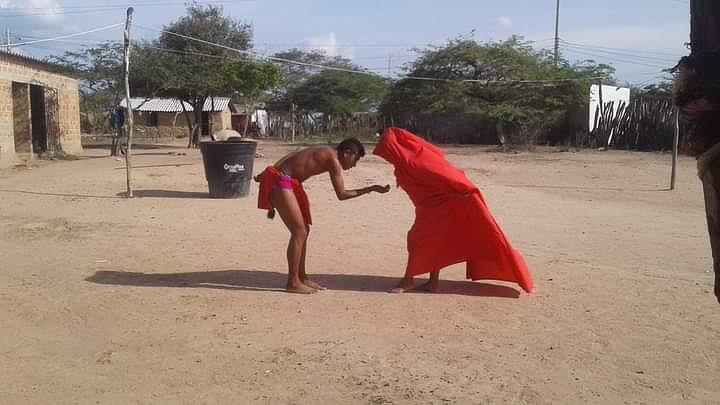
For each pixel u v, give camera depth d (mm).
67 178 17094
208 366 4895
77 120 28078
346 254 8750
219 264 8086
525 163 23625
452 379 4664
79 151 28234
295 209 6715
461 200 6633
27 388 4504
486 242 6754
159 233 10008
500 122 32812
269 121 50812
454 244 6824
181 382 4613
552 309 6367
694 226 11336
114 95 34188
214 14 37781
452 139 36531
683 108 1999
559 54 37250
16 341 5422
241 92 35344
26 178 17250
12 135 21562
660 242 9836
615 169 21281
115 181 16500
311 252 8859
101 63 32281
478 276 7242
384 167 21234
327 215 11797
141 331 5652
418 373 4766
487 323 5934
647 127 29656
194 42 36094
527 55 34344
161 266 7965
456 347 5309
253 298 6617
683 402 4324
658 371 4844
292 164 6836
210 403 4281
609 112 31125
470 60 33750
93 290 6887
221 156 13445
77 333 5621
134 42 32562
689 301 6641
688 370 4867
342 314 6141
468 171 20766
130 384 4582
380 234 10141
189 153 28594
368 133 44406
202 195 14148
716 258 2068
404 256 8680
